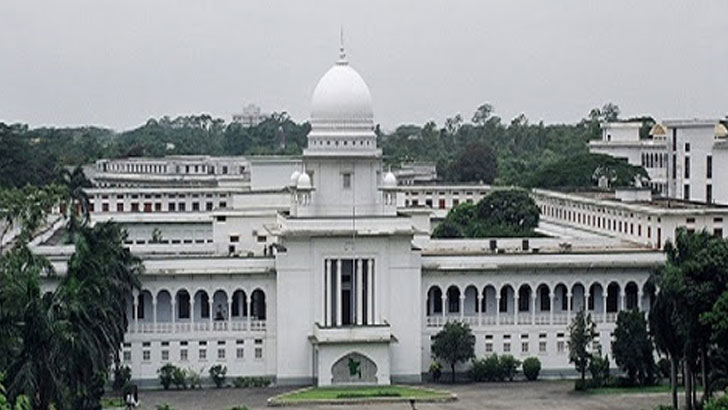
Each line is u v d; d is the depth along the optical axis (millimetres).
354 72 171875
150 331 160000
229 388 158500
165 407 124875
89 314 117875
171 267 160750
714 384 126562
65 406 105438
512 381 161125
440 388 155250
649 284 154750
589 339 153125
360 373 156750
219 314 164625
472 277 165250
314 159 168000
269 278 162500
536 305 166750
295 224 160375
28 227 170750
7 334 103000
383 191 168250
